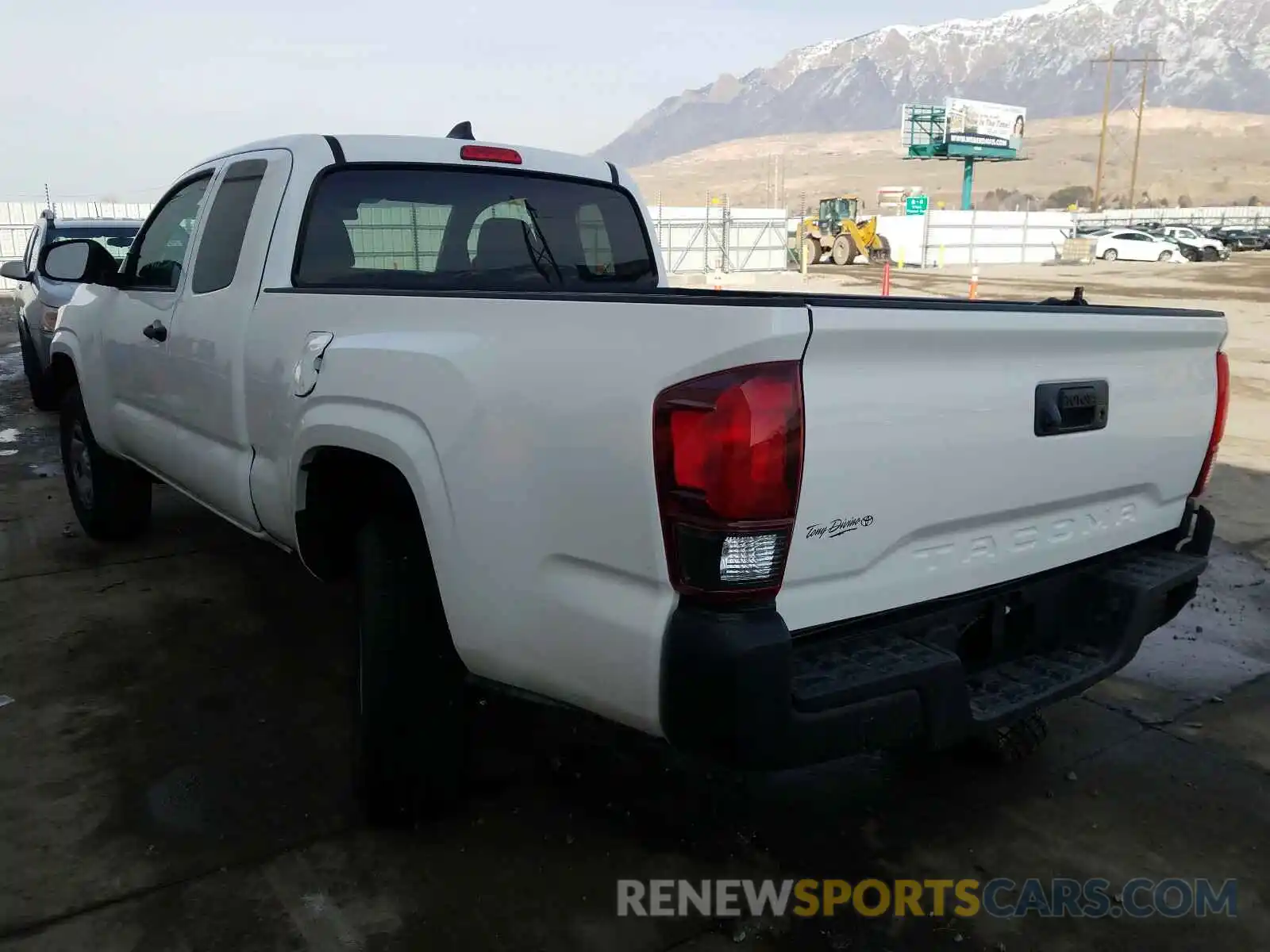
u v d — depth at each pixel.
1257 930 2.69
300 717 3.67
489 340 2.52
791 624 2.21
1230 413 10.14
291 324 3.25
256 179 3.73
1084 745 3.67
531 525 2.40
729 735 2.08
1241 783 3.42
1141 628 2.87
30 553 5.46
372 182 3.72
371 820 2.96
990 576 2.63
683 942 2.57
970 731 2.42
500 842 2.95
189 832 2.96
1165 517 3.18
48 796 3.13
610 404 2.21
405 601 2.80
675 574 2.14
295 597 4.84
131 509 5.46
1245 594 5.20
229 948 2.50
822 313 2.07
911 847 3.02
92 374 4.99
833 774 3.41
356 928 2.57
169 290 4.25
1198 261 41.94
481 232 4.01
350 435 2.87
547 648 2.41
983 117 61.38
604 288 4.39
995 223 45.31
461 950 2.51
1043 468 2.65
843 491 2.20
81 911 2.61
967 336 2.35
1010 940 2.63
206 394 3.84
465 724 2.93
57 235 9.41
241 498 3.64
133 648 4.24
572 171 4.29
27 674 3.99
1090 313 2.64
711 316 2.07
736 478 2.03
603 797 3.19
